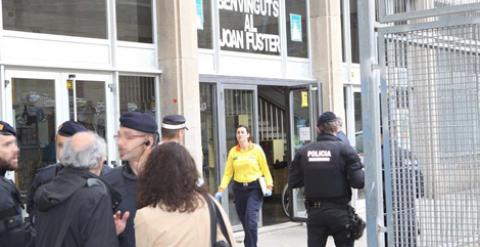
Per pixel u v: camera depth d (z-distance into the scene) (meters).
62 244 2.96
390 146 3.34
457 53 3.17
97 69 8.31
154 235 2.80
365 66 3.28
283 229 10.54
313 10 11.62
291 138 11.20
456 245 3.21
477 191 3.17
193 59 9.16
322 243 5.63
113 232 3.01
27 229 3.55
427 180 3.29
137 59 8.89
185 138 8.99
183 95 9.02
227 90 10.03
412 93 3.30
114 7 8.64
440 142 3.26
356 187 5.41
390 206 3.34
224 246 2.90
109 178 3.55
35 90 7.67
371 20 3.28
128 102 8.76
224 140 9.82
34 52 7.71
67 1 8.18
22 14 7.70
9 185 3.58
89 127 8.22
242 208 8.02
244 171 7.89
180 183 2.87
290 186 5.87
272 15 10.99
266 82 10.60
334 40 11.53
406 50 3.30
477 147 3.17
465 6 3.08
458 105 3.20
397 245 3.34
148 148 3.57
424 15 3.21
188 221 2.83
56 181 3.08
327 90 11.47
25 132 7.54
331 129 5.58
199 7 9.76
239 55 10.30
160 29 9.13
